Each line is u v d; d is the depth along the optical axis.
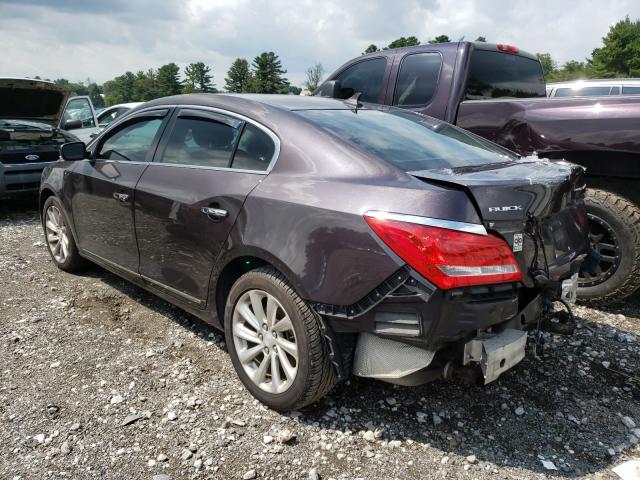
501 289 2.29
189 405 2.85
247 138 3.03
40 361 3.26
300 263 2.51
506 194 2.31
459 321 2.21
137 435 2.61
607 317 4.11
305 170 2.70
